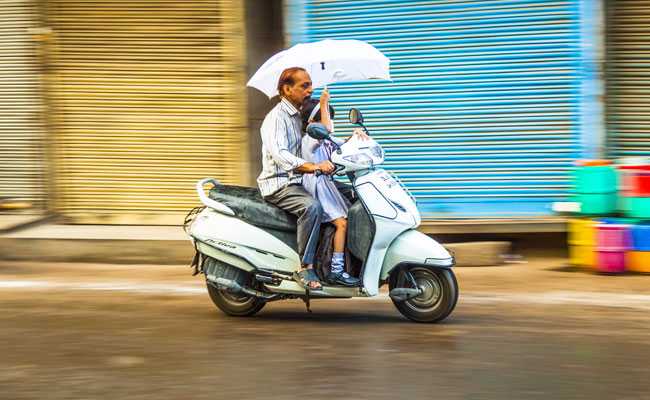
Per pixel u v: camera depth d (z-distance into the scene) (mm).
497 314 5914
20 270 7801
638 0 7605
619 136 7789
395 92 8086
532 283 6965
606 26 7645
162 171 8742
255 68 8539
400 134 8117
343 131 8227
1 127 8852
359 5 8062
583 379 4414
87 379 4523
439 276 5543
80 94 8750
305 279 5523
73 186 8852
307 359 4840
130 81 8664
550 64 7754
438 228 7965
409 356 4867
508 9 7781
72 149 8836
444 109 8000
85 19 8648
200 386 4375
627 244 7188
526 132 7871
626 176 7242
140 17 8570
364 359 4820
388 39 8039
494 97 7898
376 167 5629
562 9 7676
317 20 8164
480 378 4449
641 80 7707
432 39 7953
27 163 8883
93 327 5672
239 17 8406
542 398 4129
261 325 5703
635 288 6680
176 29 8531
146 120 8695
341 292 5578
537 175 7883
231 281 5781
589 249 7352
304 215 5469
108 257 8086
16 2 8719
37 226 8719
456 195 8055
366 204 5453
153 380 4488
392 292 5535
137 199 8812
